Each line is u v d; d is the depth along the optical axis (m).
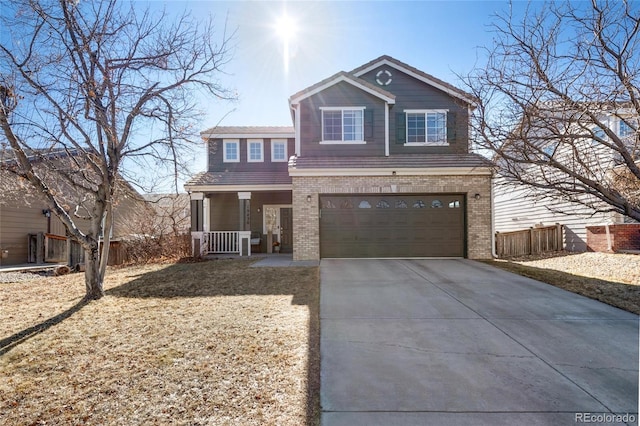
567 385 3.43
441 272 9.10
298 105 13.09
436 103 13.47
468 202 11.67
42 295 7.43
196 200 13.99
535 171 9.41
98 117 6.48
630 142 7.88
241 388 3.35
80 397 3.23
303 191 11.68
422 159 12.42
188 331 4.87
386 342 4.51
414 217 11.81
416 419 2.90
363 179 11.68
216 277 8.82
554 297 6.59
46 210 14.71
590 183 6.37
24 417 2.93
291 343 4.41
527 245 12.87
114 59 6.74
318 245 11.62
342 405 3.10
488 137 7.40
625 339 4.58
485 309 5.87
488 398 3.21
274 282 8.05
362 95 13.12
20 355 4.17
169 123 7.24
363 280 8.15
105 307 6.21
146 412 2.97
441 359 4.02
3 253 13.12
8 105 5.96
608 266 9.54
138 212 15.76
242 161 16.28
